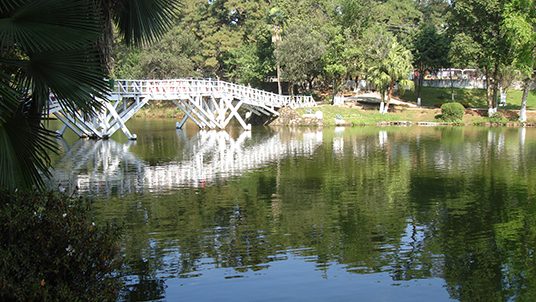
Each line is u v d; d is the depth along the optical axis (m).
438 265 10.85
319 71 55.03
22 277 6.55
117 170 22.80
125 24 10.48
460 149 29.47
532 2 29.66
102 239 7.33
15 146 7.95
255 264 10.96
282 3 58.34
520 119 48.16
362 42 51.84
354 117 49.59
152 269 10.67
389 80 50.81
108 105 35.59
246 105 48.44
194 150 30.08
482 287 9.77
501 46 46.84
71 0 7.79
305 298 9.34
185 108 44.00
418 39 56.69
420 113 52.06
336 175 21.28
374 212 15.13
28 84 7.96
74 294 6.79
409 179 20.22
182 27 67.25
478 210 15.23
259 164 24.52
